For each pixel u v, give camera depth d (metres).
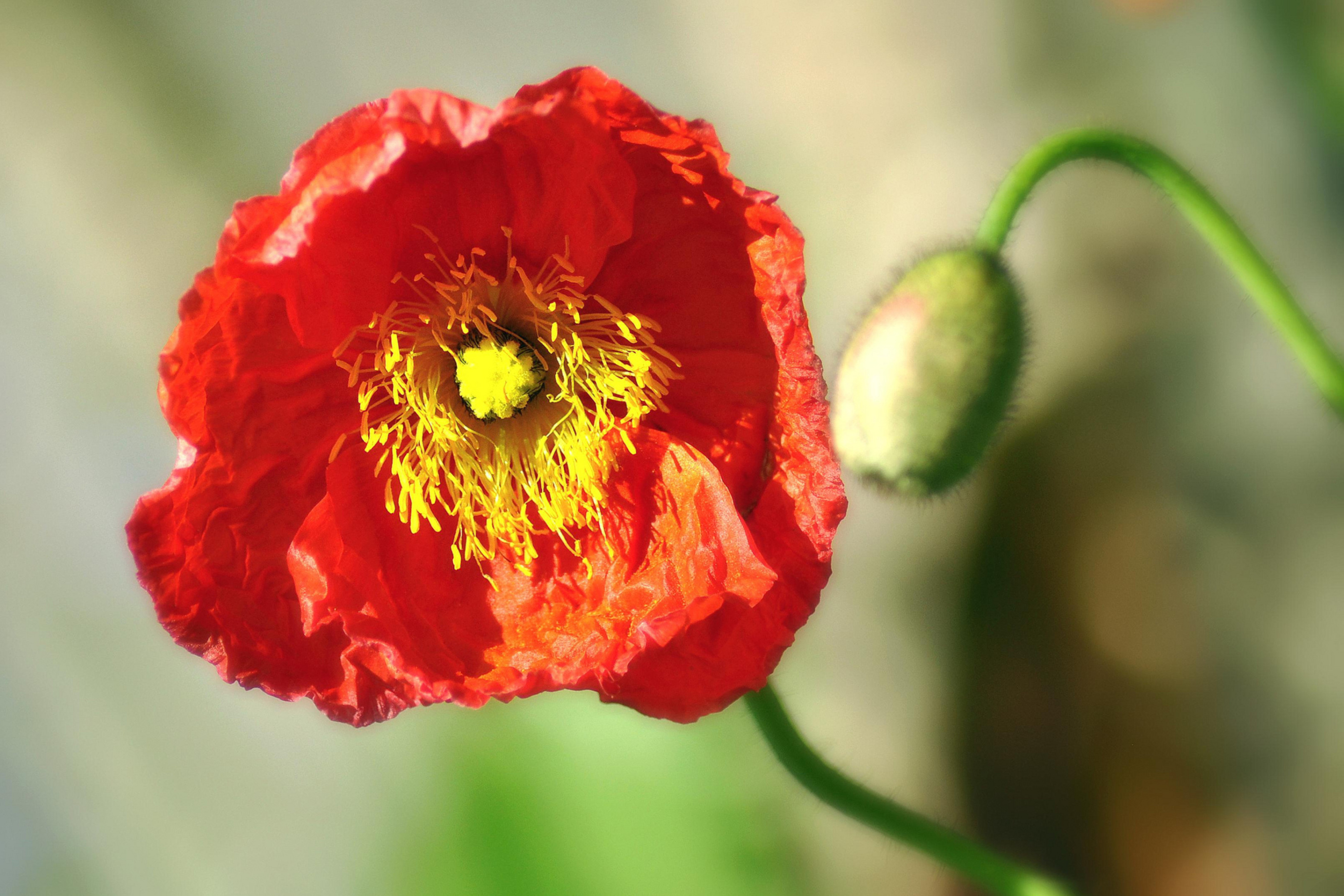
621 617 0.46
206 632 0.46
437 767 0.57
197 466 0.46
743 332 0.46
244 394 0.46
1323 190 0.56
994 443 0.46
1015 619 0.58
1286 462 0.57
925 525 0.58
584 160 0.46
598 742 0.56
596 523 0.47
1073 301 0.57
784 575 0.46
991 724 0.58
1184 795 0.57
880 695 0.59
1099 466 0.57
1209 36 0.57
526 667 0.46
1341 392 0.46
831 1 0.58
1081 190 0.57
